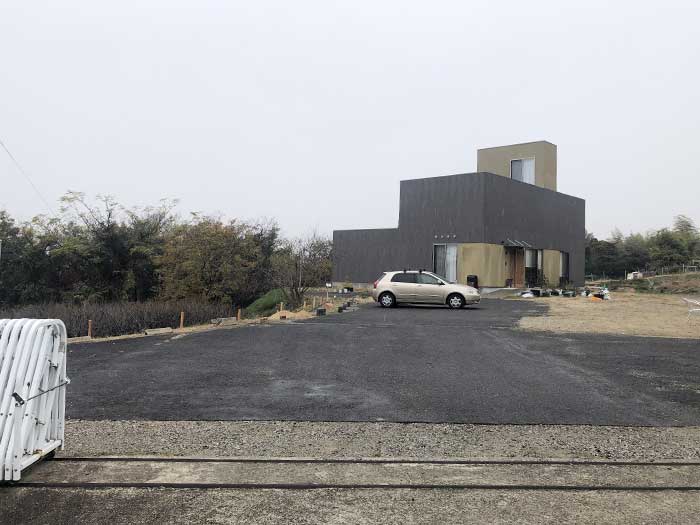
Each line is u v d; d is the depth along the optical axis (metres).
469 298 22.44
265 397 7.48
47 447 4.92
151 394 7.62
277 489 4.56
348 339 13.04
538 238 36.91
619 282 47.91
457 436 5.94
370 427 6.21
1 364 4.64
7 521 3.96
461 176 32.38
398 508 4.23
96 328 17.67
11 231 30.39
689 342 12.84
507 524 3.99
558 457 5.36
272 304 25.52
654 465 5.18
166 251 27.48
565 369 9.46
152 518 4.03
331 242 39.16
